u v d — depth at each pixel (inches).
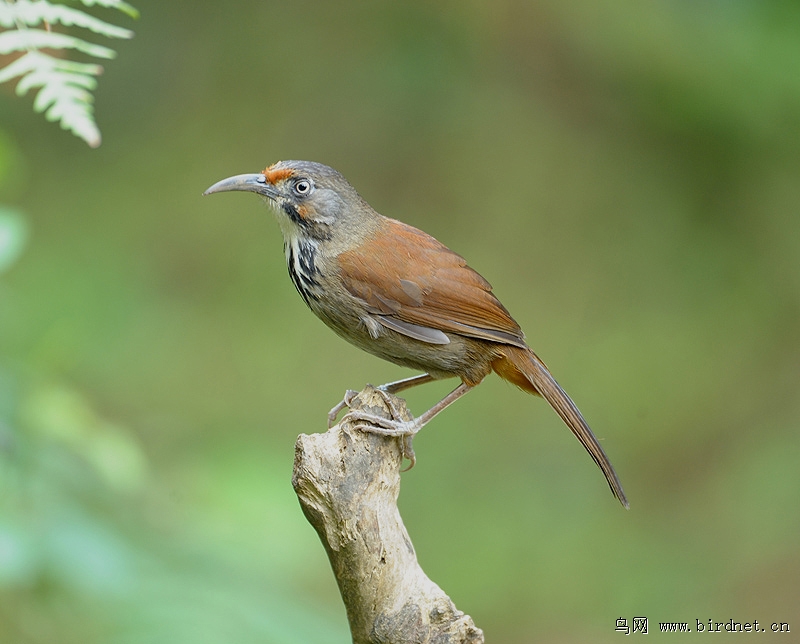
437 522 497.7
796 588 487.2
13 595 294.5
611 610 480.1
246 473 338.6
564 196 592.1
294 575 369.7
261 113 577.9
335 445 208.5
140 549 271.4
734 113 567.8
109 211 546.9
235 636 255.3
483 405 541.0
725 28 516.4
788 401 554.9
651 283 583.5
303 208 290.4
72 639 298.7
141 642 242.8
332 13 599.2
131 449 284.4
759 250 590.9
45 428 272.5
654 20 562.6
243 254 553.3
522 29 592.1
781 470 524.7
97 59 566.9
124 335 509.0
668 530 513.7
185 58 584.4
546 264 582.9
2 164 295.6
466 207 583.8
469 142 591.8
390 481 211.6
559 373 558.9
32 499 253.4
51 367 290.0
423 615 206.8
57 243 530.0
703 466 538.6
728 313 580.7
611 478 284.0
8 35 147.1
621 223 593.0
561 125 606.9
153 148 569.9
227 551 284.8
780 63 524.4
